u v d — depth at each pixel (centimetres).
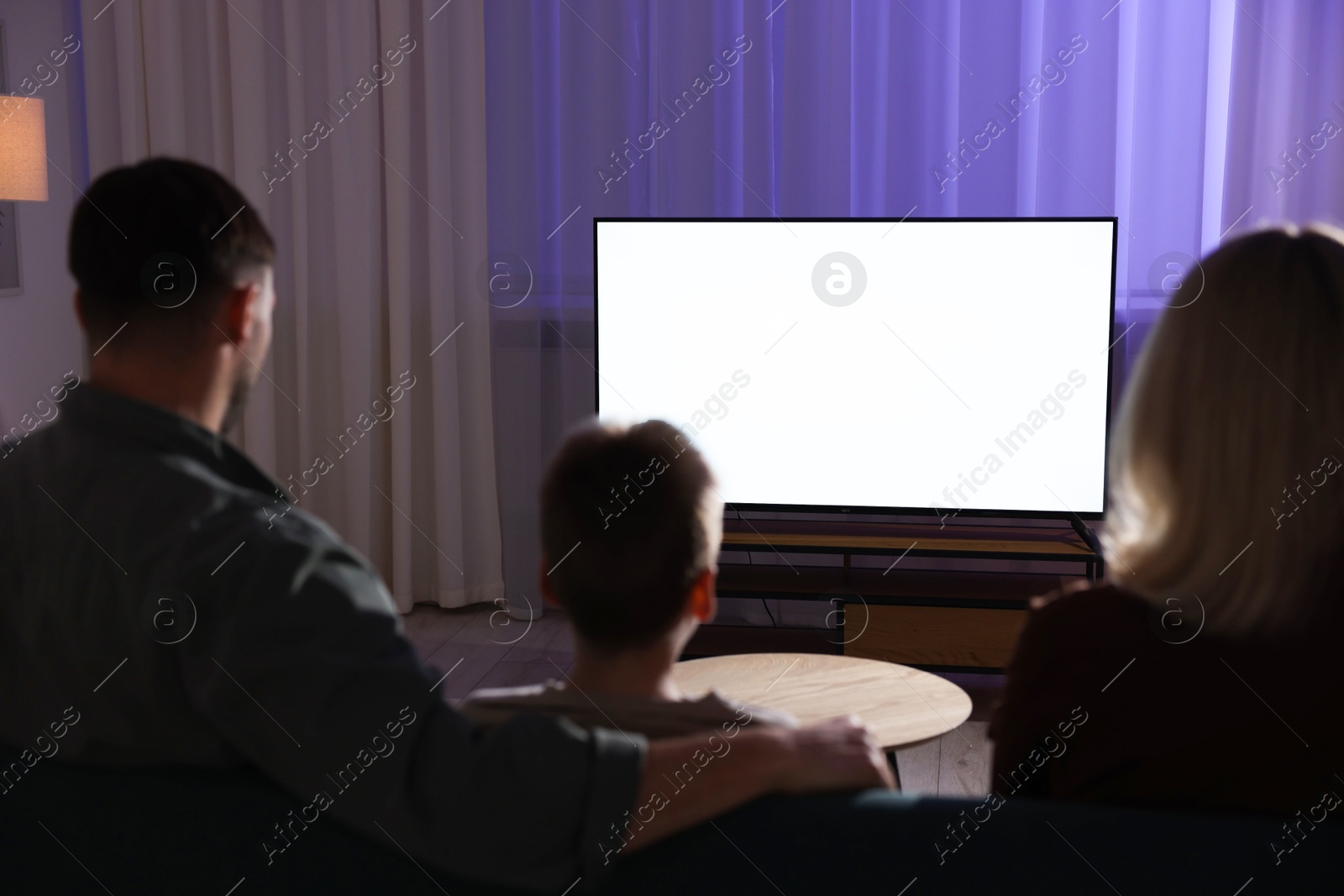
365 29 401
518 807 79
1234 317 89
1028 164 383
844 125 384
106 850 85
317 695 79
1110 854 77
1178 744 88
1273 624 86
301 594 82
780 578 352
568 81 400
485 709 99
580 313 413
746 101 390
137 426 94
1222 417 88
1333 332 87
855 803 80
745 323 355
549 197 414
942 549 335
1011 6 370
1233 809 87
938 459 351
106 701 85
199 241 99
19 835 86
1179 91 371
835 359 352
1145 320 382
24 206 411
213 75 412
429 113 400
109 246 98
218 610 82
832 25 379
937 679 231
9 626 90
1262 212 372
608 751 81
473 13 399
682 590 104
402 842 80
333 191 411
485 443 424
